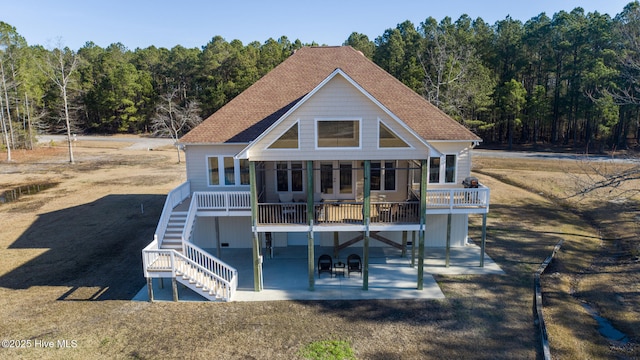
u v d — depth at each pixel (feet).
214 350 40.45
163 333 43.52
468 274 58.70
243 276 58.70
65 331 43.62
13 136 201.98
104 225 82.02
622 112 187.11
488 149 211.20
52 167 158.51
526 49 233.14
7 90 200.13
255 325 45.24
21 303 49.88
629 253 68.39
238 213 60.49
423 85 176.76
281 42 349.61
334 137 50.29
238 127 68.44
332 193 67.41
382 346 40.98
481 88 172.86
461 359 38.81
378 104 48.88
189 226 57.57
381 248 70.23
